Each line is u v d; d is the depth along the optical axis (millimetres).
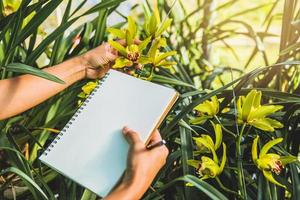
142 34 1201
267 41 1866
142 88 748
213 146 743
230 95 889
